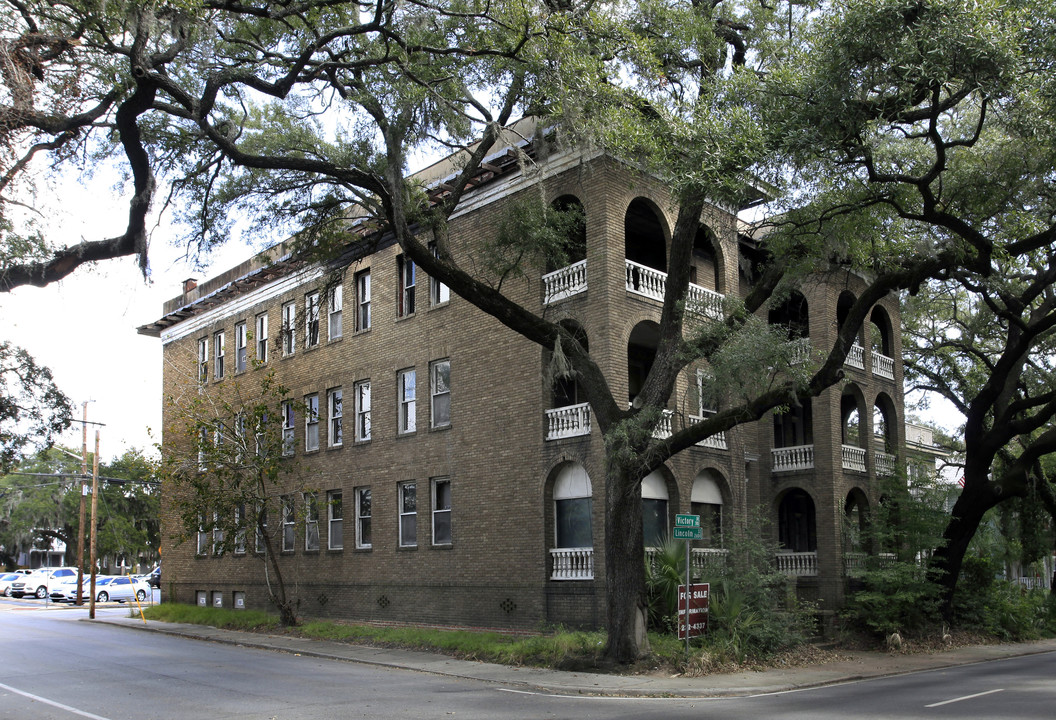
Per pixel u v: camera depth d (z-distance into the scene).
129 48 13.52
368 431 29.06
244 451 28.27
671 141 16.11
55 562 100.88
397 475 27.22
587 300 22.11
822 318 27.72
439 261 18.19
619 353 21.66
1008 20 13.55
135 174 13.07
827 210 17.42
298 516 29.88
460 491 24.97
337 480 29.73
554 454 22.55
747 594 19.78
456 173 25.48
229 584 34.88
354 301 30.08
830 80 14.30
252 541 31.39
